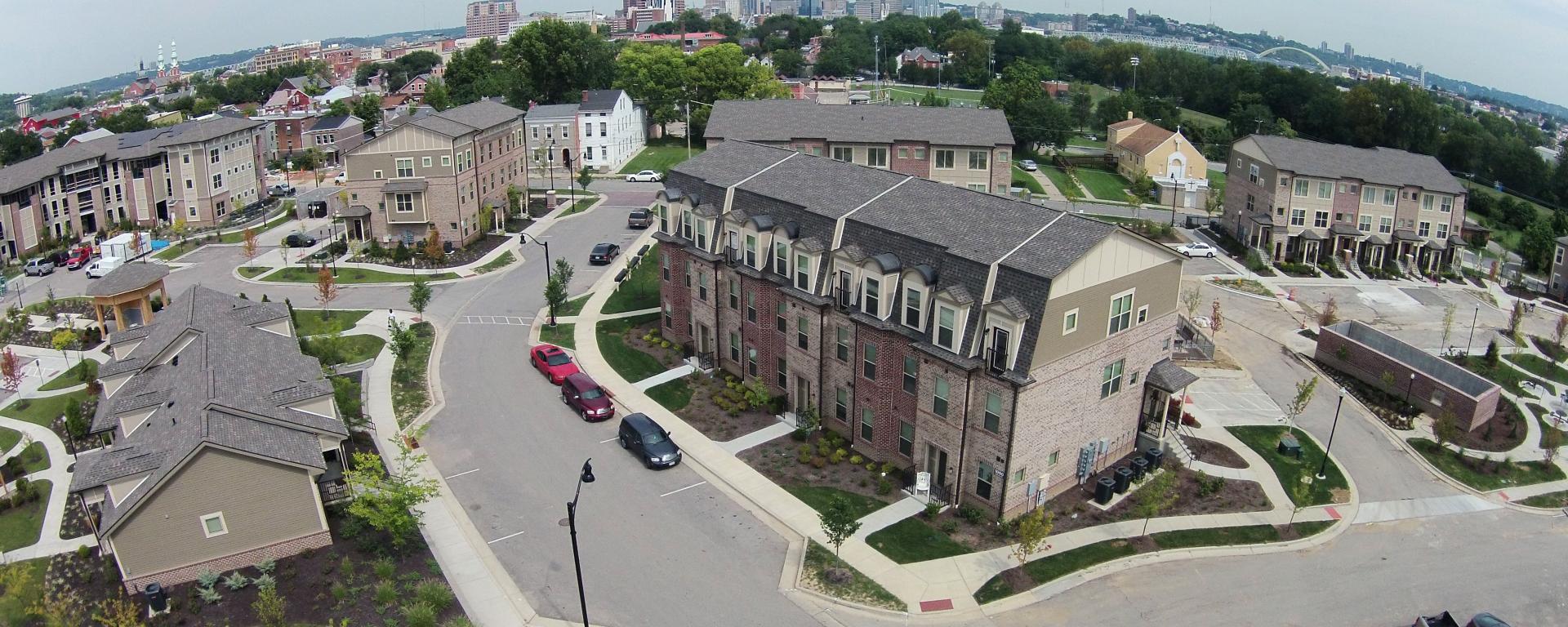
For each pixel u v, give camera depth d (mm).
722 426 43875
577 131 114562
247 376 37875
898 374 38469
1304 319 62875
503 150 86562
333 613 29719
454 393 47719
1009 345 33812
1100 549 34406
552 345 52344
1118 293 36906
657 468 39719
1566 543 36344
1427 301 68688
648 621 30141
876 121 82125
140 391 38938
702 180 49969
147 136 93750
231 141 94250
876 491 38188
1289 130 141875
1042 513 32750
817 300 41281
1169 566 33688
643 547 34219
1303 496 36000
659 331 55781
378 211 76312
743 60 151250
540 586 31859
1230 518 36906
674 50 141625
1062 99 177375
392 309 61250
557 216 88312
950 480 37000
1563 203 124688
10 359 49719
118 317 56812
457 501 37188
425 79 192750
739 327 47938
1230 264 77750
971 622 30281
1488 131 158250
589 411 44125
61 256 76188
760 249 44844
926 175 81062
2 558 33844
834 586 31812
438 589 30453
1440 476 41250
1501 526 37469
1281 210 78438
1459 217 77875
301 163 124938
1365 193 77875
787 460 40688
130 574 30703
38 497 38469
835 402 42594
